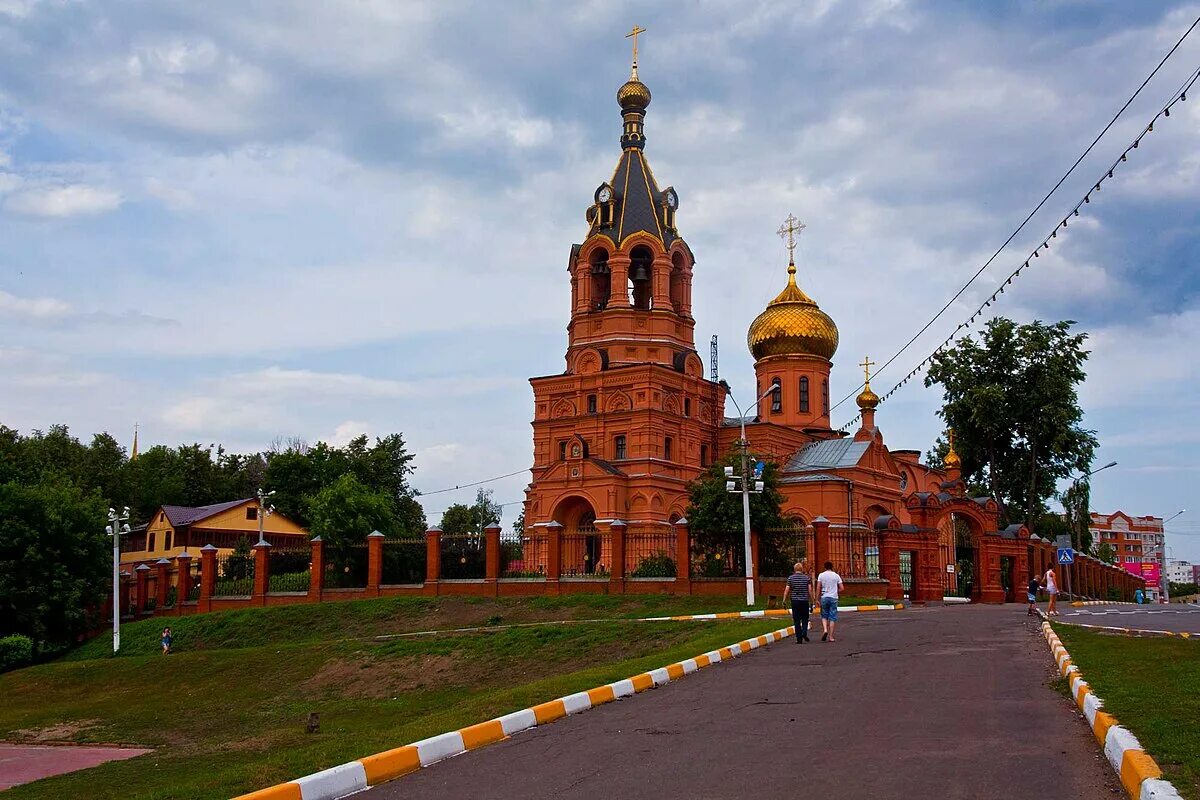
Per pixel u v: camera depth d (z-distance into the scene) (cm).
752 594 4147
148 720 3434
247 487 10400
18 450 8081
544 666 3522
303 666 3966
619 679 1950
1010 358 7344
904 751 1260
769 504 4759
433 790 1206
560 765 1293
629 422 6378
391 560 5384
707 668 2236
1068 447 7250
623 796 1117
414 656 3853
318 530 6469
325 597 5219
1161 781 955
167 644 4900
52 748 3027
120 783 2016
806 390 7612
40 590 5244
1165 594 11250
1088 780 1095
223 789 1288
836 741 1340
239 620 5022
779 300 7738
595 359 6581
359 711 3095
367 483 8806
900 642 2616
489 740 1484
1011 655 2219
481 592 4922
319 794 1184
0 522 5272
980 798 1039
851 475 6644
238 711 3469
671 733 1461
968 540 5841
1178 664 1762
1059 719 1430
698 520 4728
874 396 7238
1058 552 5819
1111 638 2377
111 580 5753
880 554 4916
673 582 4641
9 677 4412
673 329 6688
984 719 1448
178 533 7712
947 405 7475
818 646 2602
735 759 1265
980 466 7631
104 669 4319
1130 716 1288
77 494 5828
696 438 6712
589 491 6216
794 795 1080
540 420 6700
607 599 4556
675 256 6862
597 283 6881
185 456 10069
